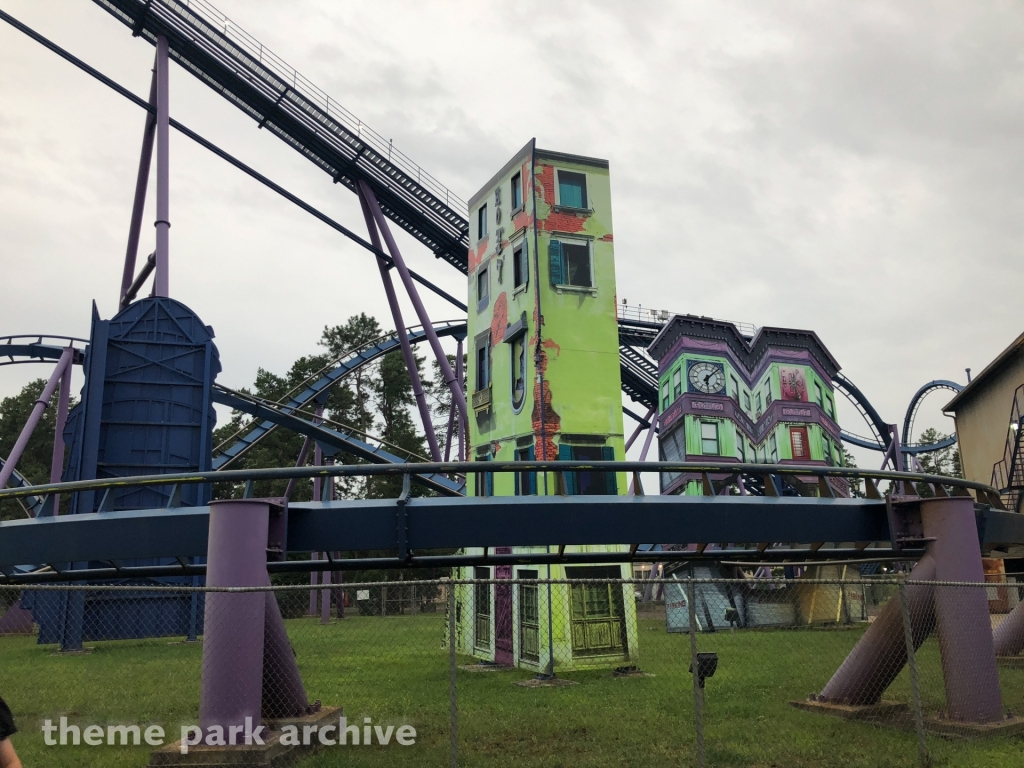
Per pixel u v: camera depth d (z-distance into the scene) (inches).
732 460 1792.6
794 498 573.3
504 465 535.8
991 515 631.2
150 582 1250.6
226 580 452.4
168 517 502.3
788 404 1871.3
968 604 526.0
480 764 429.4
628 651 898.1
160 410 1341.0
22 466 3225.9
